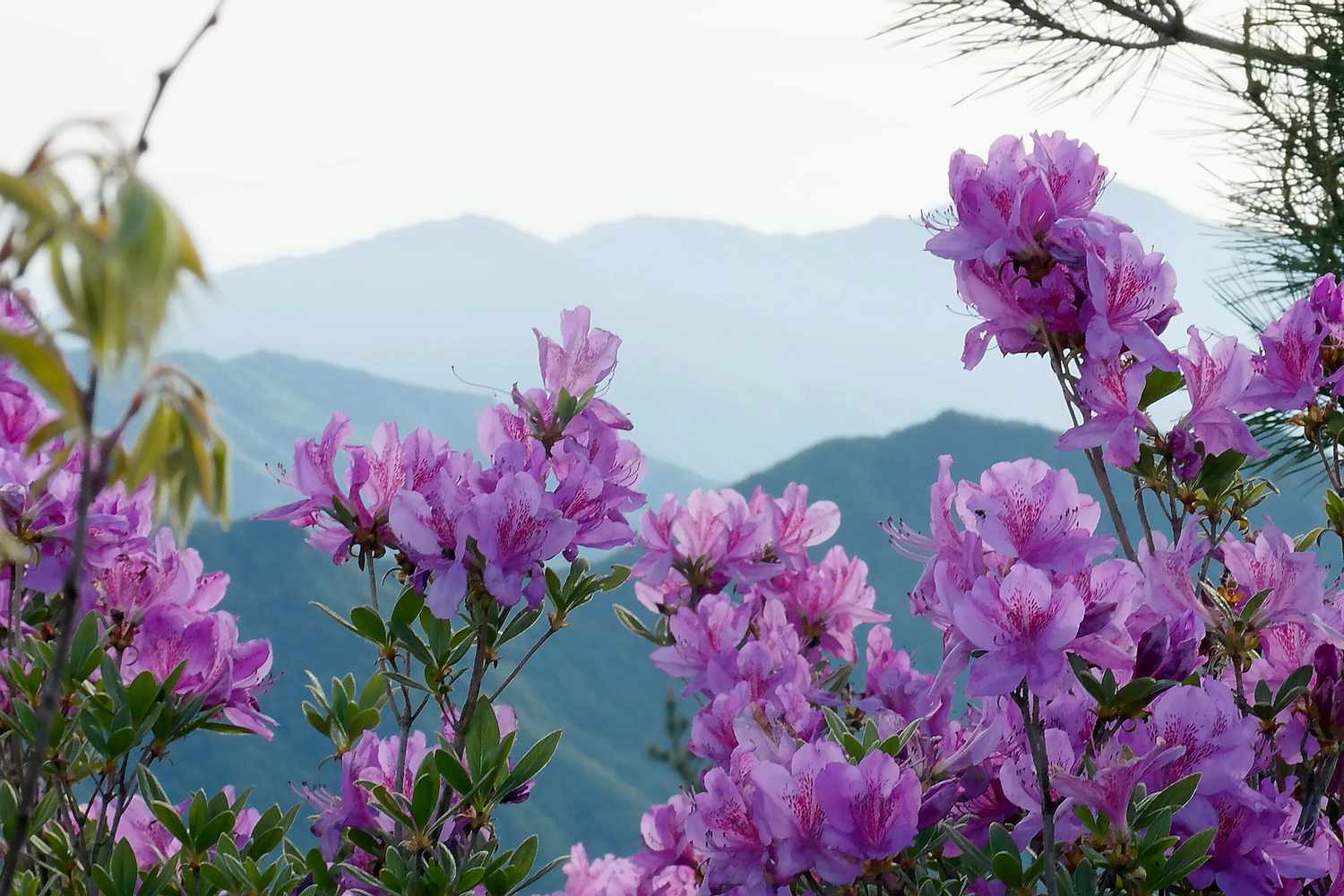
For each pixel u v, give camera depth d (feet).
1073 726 5.49
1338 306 6.79
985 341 5.80
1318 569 5.63
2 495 5.33
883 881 4.82
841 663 8.93
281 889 5.70
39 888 5.38
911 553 5.47
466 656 5.82
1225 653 6.01
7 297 4.24
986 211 5.65
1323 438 7.03
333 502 5.47
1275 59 13.03
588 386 6.24
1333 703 5.53
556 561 5.84
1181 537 5.66
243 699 5.88
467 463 5.74
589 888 8.12
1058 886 4.69
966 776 5.71
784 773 4.82
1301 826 5.67
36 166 2.33
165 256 2.17
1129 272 5.58
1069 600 4.73
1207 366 5.87
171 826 5.57
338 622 5.48
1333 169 13.24
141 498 6.05
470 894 5.53
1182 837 4.96
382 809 5.44
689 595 8.66
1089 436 5.58
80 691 5.42
